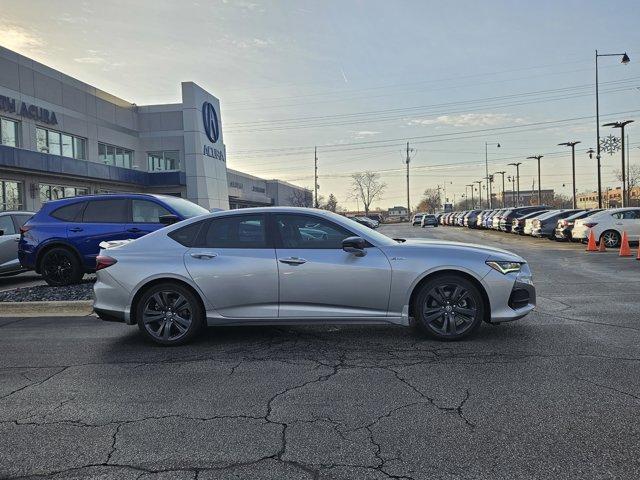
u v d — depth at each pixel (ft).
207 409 13.10
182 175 119.44
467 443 10.94
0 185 80.38
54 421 12.55
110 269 19.42
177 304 19.24
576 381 14.40
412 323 21.91
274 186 279.49
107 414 12.91
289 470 10.04
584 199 371.56
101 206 32.01
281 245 19.13
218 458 10.57
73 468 10.26
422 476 9.71
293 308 18.74
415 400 13.35
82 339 20.61
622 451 10.44
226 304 18.94
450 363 16.33
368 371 15.76
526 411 12.48
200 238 19.61
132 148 124.88
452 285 18.74
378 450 10.75
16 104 86.48
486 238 93.20
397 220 326.24
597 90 109.81
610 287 31.22
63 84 99.35
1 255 38.19
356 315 18.62
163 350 18.74
